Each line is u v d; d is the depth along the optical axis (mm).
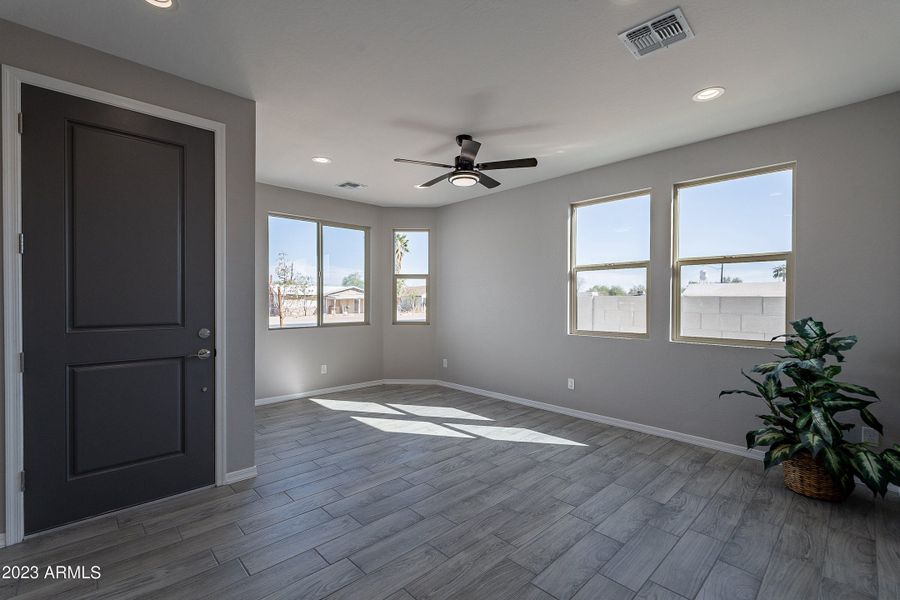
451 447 3541
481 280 5500
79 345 2248
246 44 2225
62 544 2086
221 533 2213
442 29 2096
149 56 2334
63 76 2176
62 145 2184
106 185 2314
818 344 2596
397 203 5941
